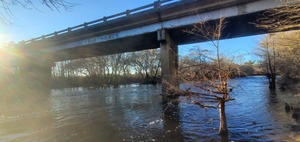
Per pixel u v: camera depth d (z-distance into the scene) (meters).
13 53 41.91
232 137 10.52
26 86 46.53
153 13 23.62
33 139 11.44
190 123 13.38
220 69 9.91
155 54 67.12
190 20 21.64
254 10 18.38
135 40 28.64
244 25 21.89
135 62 70.75
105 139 11.10
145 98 27.08
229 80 10.48
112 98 28.75
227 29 23.41
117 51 38.38
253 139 10.22
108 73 69.94
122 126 13.49
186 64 10.70
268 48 31.88
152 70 67.56
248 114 15.41
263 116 14.65
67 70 74.00
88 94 35.84
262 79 57.25
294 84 36.09
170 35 24.66
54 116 17.52
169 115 15.98
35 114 18.52
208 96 11.24
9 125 14.59
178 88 11.59
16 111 20.09
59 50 36.56
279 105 18.56
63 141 11.01
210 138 10.51
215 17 20.33
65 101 27.09
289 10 11.23
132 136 11.39
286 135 10.57
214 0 20.08
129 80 74.69
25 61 44.88
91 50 36.78
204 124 12.98
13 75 46.91
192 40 26.97
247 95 25.45
